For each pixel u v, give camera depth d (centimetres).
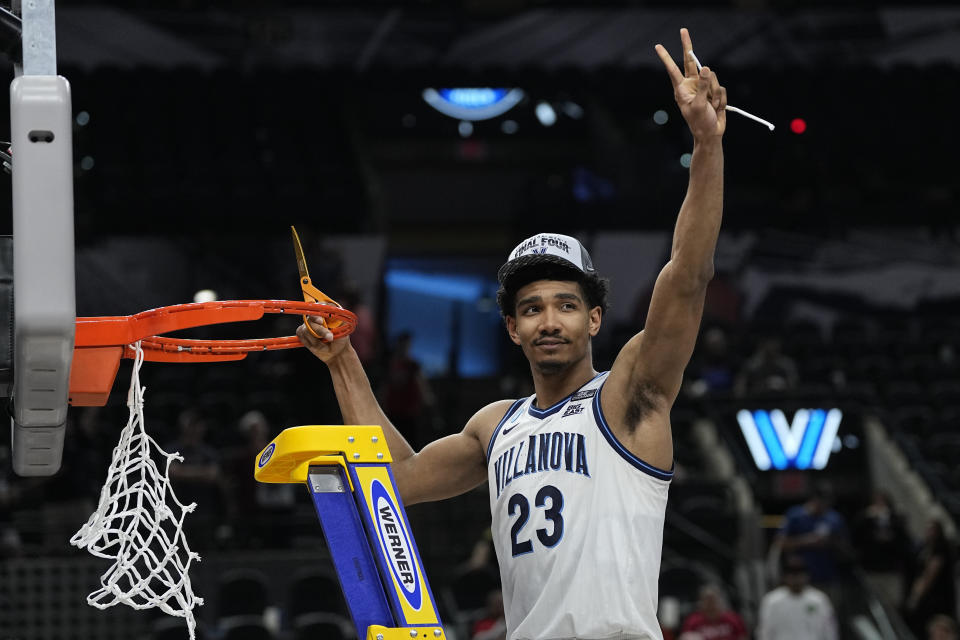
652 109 4628
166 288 3462
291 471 485
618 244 3744
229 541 2309
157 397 2992
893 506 2653
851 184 4225
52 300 386
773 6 4491
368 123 4884
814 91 4409
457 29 4491
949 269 3781
